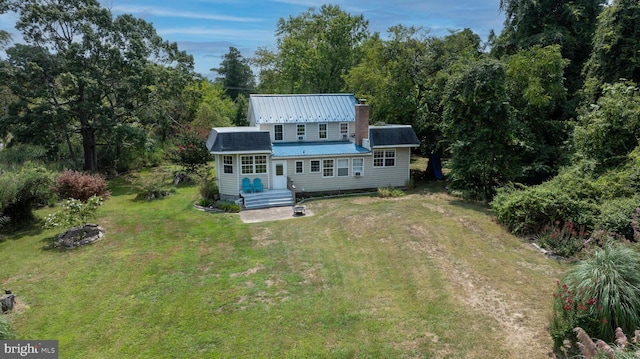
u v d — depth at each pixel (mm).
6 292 11844
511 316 9898
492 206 18172
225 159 23891
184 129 36312
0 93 29516
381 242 15656
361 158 26062
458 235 15641
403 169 27000
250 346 9609
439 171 29984
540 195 15344
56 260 15289
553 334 8633
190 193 26922
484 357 8602
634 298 8055
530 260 13148
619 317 7961
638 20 20141
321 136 27828
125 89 31172
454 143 22578
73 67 28891
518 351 8664
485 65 20484
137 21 33844
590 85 22078
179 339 10023
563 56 26594
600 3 27453
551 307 10062
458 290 11352
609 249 9297
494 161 21250
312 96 28953
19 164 26266
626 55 20703
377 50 31359
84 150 32500
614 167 16812
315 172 25422
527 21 28438
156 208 22953
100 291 12703
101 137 32344
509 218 16047
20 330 10555
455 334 9438
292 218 20656
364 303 11242
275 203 23234
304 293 12117
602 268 8766
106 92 31094
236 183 23938
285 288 12516
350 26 42812
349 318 10523
